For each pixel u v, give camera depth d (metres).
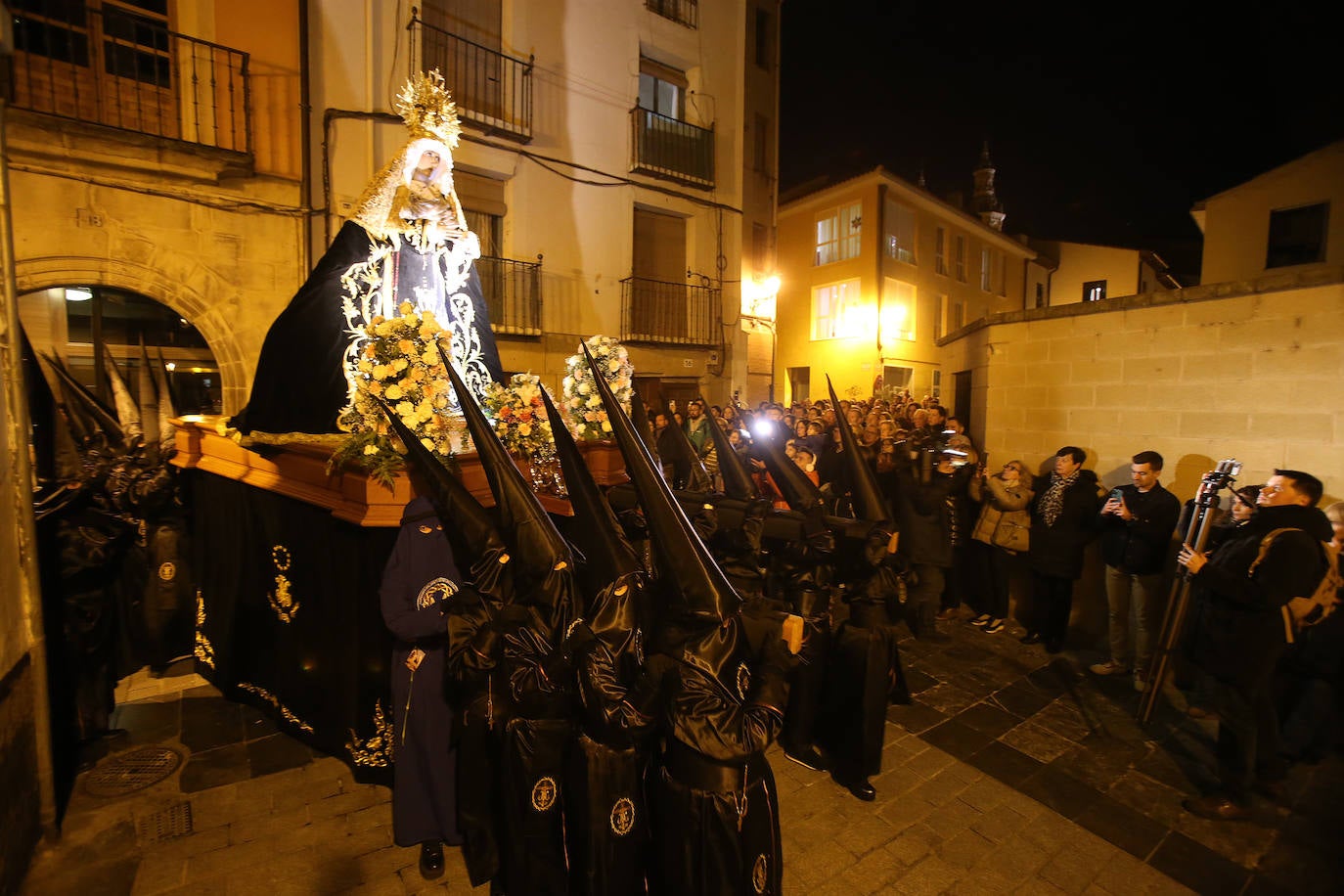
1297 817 3.25
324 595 3.41
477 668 2.42
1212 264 13.06
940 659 5.10
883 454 6.04
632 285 11.23
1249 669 3.23
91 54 6.54
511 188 9.87
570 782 2.29
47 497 3.53
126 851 2.87
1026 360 6.00
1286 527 3.40
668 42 11.65
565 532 4.07
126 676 4.62
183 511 4.88
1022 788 3.47
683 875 2.10
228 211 7.16
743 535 3.59
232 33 7.24
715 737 2.00
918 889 2.75
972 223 21.89
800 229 20.69
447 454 3.23
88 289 6.76
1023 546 5.52
